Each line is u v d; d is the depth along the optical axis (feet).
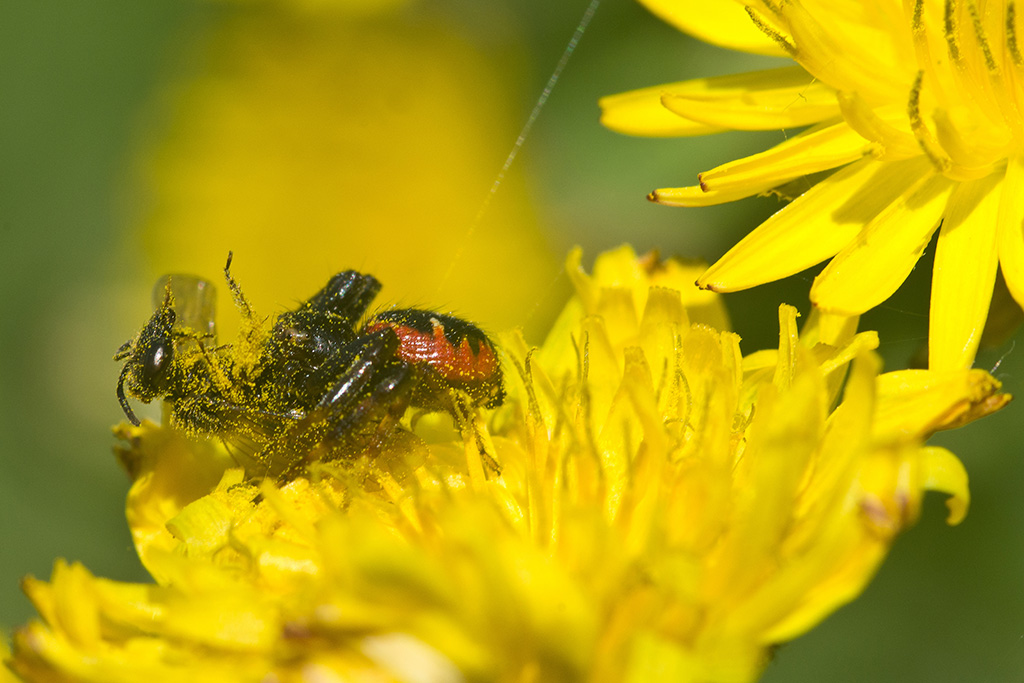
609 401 0.29
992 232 0.29
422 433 0.30
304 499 0.29
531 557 0.26
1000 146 0.29
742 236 0.36
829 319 0.29
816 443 0.27
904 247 0.29
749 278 0.29
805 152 0.29
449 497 0.28
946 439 0.34
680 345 0.29
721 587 0.26
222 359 0.29
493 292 0.37
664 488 0.28
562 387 0.30
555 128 0.37
